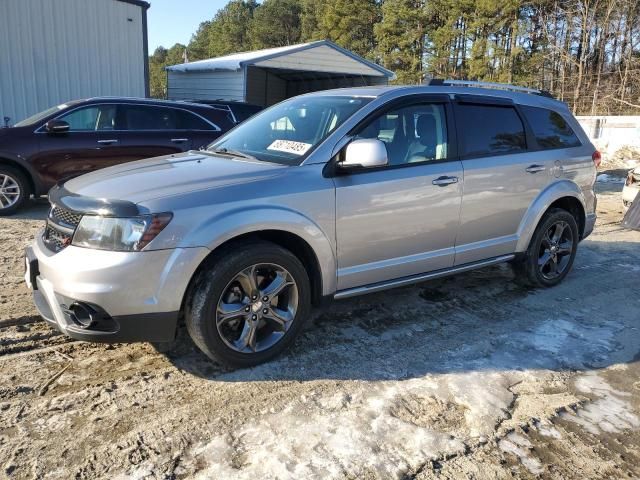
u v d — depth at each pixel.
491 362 3.75
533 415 3.14
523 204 4.79
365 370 3.57
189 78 20.80
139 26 13.89
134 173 3.63
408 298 4.87
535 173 4.82
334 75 22.38
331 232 3.65
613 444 2.93
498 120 4.70
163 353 3.70
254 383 3.36
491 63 36.81
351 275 3.83
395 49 42.19
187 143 8.49
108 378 3.37
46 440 2.75
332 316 4.41
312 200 3.54
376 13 47.62
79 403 3.08
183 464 2.61
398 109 4.07
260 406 3.11
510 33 36.78
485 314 4.59
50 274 3.13
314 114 4.15
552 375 3.61
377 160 3.50
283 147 3.91
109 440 2.77
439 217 4.18
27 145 7.50
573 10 34.06
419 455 2.74
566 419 3.13
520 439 2.92
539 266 5.09
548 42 35.34
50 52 12.56
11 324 4.05
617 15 31.73
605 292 5.24
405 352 3.84
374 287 3.99
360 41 48.22
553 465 2.73
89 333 3.08
